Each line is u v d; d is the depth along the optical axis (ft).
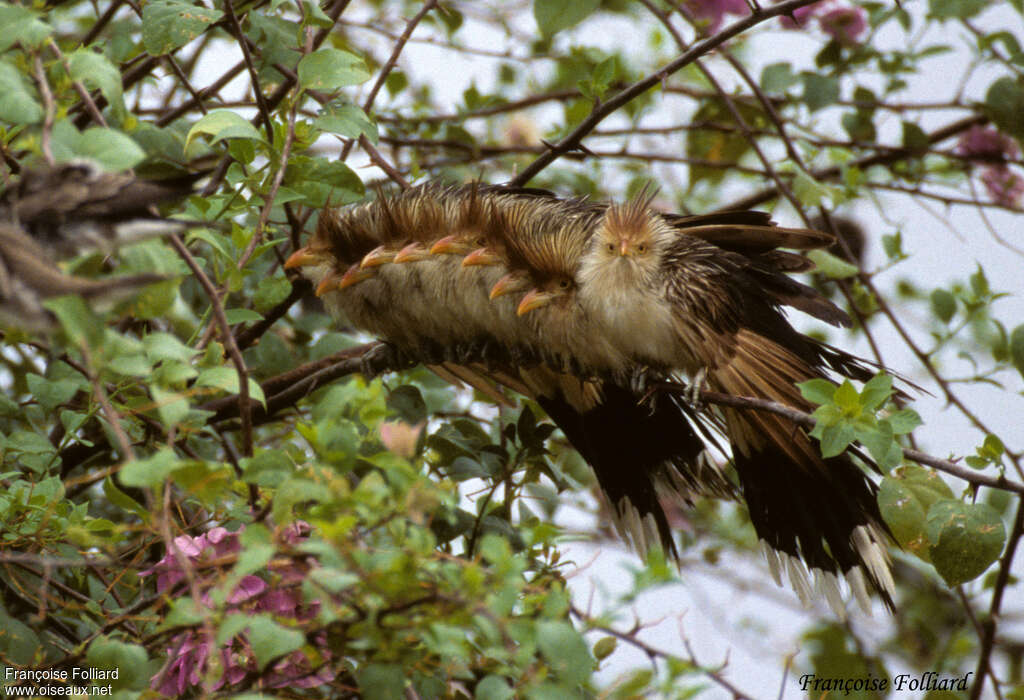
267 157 22.34
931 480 21.90
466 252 28.96
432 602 14.52
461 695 20.95
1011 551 21.74
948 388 30.58
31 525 20.07
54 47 16.70
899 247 31.91
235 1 26.99
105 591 21.33
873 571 26.55
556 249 27.96
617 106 28.78
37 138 15.51
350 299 30.66
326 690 19.08
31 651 20.03
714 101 39.37
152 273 14.70
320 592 14.30
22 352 28.63
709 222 29.43
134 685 16.19
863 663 31.48
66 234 14.89
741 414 26.18
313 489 14.74
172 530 18.72
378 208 30.42
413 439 15.26
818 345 28.45
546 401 30.22
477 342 29.86
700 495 30.53
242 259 20.40
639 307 26.48
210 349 18.79
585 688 17.74
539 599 16.47
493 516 23.90
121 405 20.47
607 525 33.04
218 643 14.07
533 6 28.07
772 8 26.63
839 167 37.40
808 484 27.30
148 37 22.79
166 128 27.78
